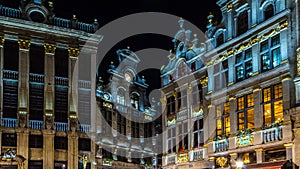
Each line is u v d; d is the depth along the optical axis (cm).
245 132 3061
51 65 4541
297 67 2666
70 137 4500
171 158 4075
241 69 3228
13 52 4403
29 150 4288
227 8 3444
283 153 2748
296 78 2647
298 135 2619
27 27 4453
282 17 2825
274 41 2927
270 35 2936
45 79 4494
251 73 3114
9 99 4300
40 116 4412
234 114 3228
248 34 3127
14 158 4181
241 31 3291
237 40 3247
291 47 2742
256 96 3002
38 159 4312
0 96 4241
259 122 2948
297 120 2633
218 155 3356
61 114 4525
